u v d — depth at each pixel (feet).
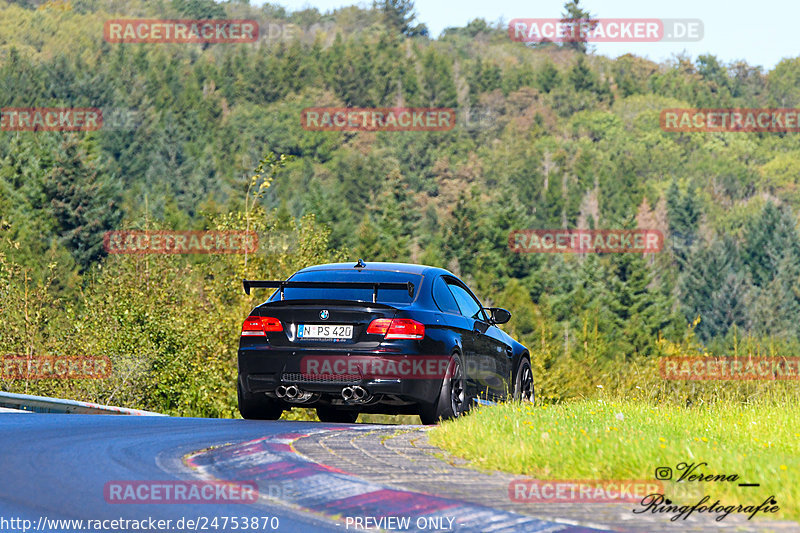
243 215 412.16
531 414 108.99
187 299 411.13
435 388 114.11
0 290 448.65
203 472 74.02
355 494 65.31
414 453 83.41
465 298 130.62
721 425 115.65
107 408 157.69
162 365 395.96
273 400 119.14
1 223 507.30
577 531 55.31
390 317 112.47
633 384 419.54
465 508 60.70
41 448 83.35
